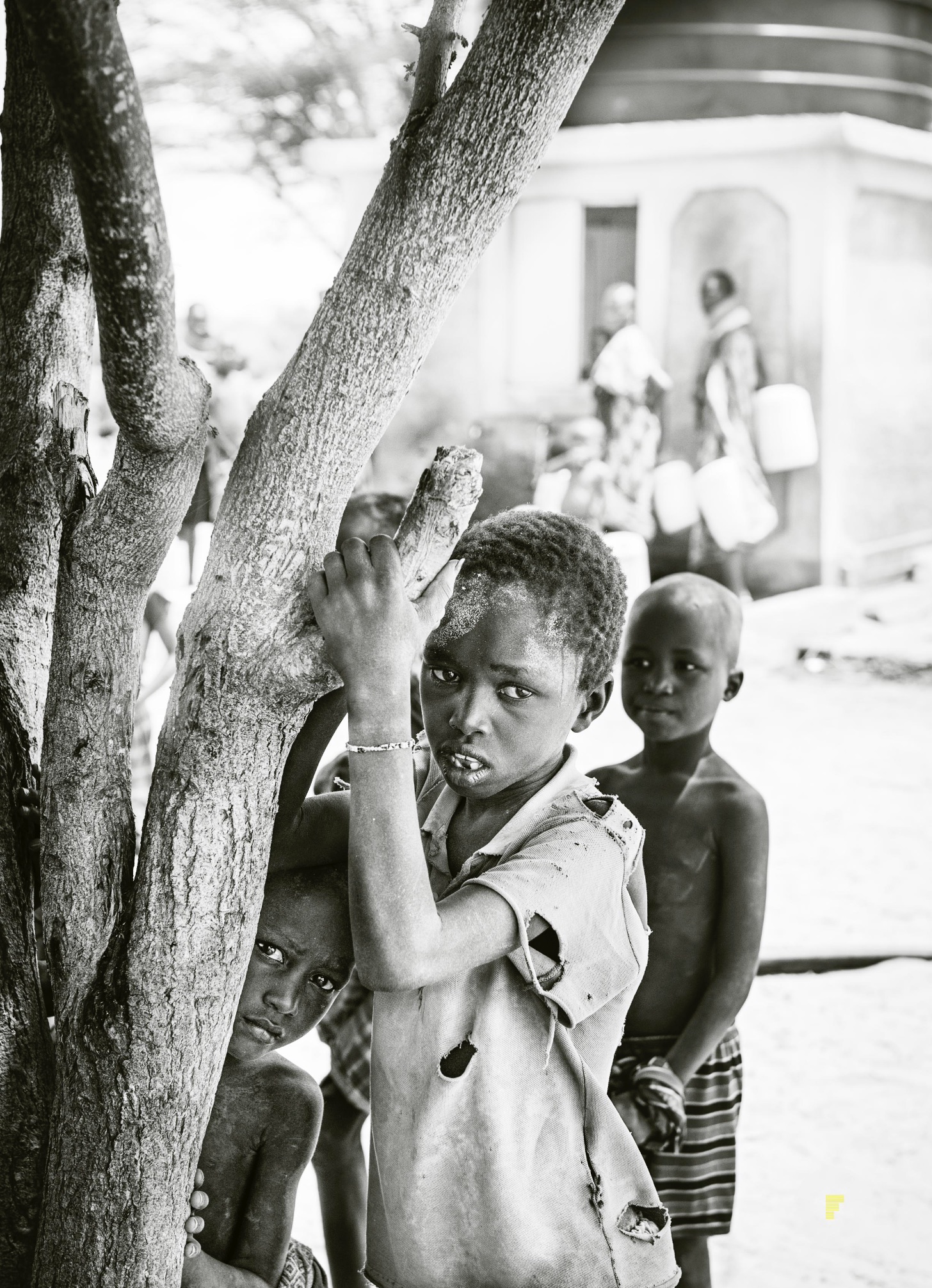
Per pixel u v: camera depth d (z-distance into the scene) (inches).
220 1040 47.4
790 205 420.8
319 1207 112.3
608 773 97.1
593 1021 54.8
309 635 45.1
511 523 53.9
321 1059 143.1
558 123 44.9
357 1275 86.6
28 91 53.2
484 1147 50.8
